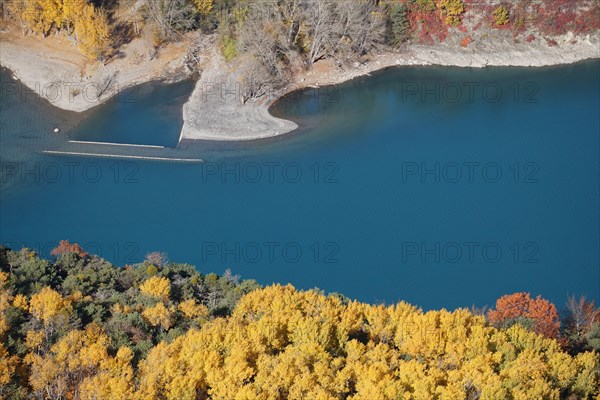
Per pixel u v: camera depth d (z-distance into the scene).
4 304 77.75
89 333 73.44
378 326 79.38
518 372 69.44
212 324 78.12
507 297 91.00
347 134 142.38
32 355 71.06
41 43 158.75
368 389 65.81
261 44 151.12
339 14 154.38
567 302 91.31
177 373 68.06
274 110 148.62
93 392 66.25
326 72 157.62
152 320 79.88
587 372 70.69
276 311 79.62
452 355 72.88
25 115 144.12
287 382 67.44
